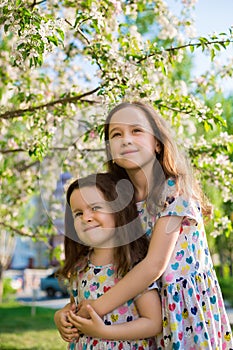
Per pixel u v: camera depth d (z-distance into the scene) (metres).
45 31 2.93
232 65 4.79
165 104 3.72
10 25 2.95
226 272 14.77
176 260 2.37
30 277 19.34
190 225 2.41
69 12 4.02
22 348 7.47
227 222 4.53
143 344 2.32
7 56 5.14
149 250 2.30
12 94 4.75
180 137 4.22
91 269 2.44
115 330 2.24
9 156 5.52
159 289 2.37
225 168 4.36
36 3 3.40
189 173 2.53
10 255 10.73
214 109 3.90
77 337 2.38
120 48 4.03
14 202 6.13
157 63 3.58
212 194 4.74
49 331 9.17
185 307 2.33
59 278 2.63
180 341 2.28
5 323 10.20
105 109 3.22
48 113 4.03
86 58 3.72
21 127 5.21
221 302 2.50
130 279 2.26
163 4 4.59
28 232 5.82
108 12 3.90
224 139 4.23
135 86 3.49
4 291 16.05
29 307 13.37
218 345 2.39
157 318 2.29
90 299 2.38
